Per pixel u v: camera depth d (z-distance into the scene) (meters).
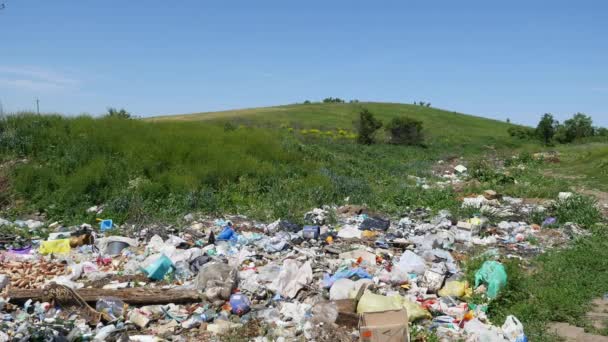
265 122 52.28
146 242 9.88
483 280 7.46
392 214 13.92
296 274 7.30
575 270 8.31
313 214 12.80
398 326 5.44
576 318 6.50
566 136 49.91
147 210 12.18
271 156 18.81
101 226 11.09
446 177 23.36
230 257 8.69
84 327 5.84
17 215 11.95
